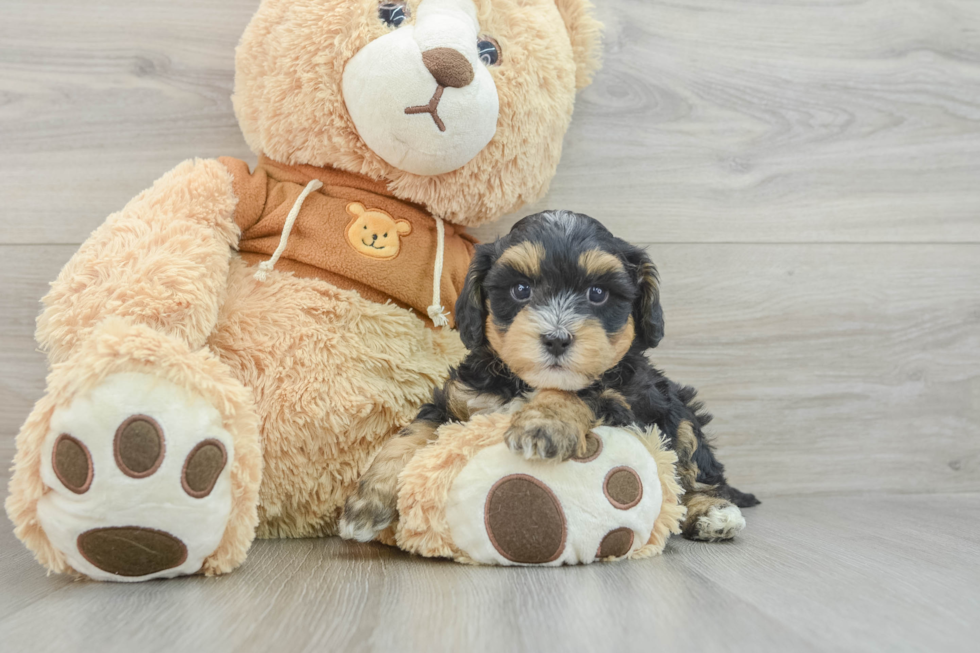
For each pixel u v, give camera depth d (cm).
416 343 73
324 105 71
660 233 92
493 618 53
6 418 83
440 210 76
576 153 91
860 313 95
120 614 54
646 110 92
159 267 66
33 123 84
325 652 49
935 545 71
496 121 72
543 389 64
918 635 52
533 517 62
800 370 94
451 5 71
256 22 75
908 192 96
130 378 58
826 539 73
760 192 93
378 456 67
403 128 69
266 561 64
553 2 79
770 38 93
